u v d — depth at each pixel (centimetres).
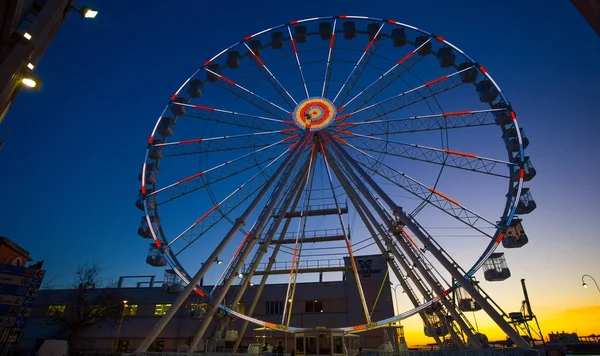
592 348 6034
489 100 3328
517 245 2903
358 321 5059
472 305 3012
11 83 802
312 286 5384
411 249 3094
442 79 3341
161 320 2738
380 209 3228
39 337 5231
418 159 3225
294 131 3584
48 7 905
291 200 3631
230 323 3728
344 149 3438
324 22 3875
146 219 3197
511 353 2211
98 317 5050
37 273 1351
